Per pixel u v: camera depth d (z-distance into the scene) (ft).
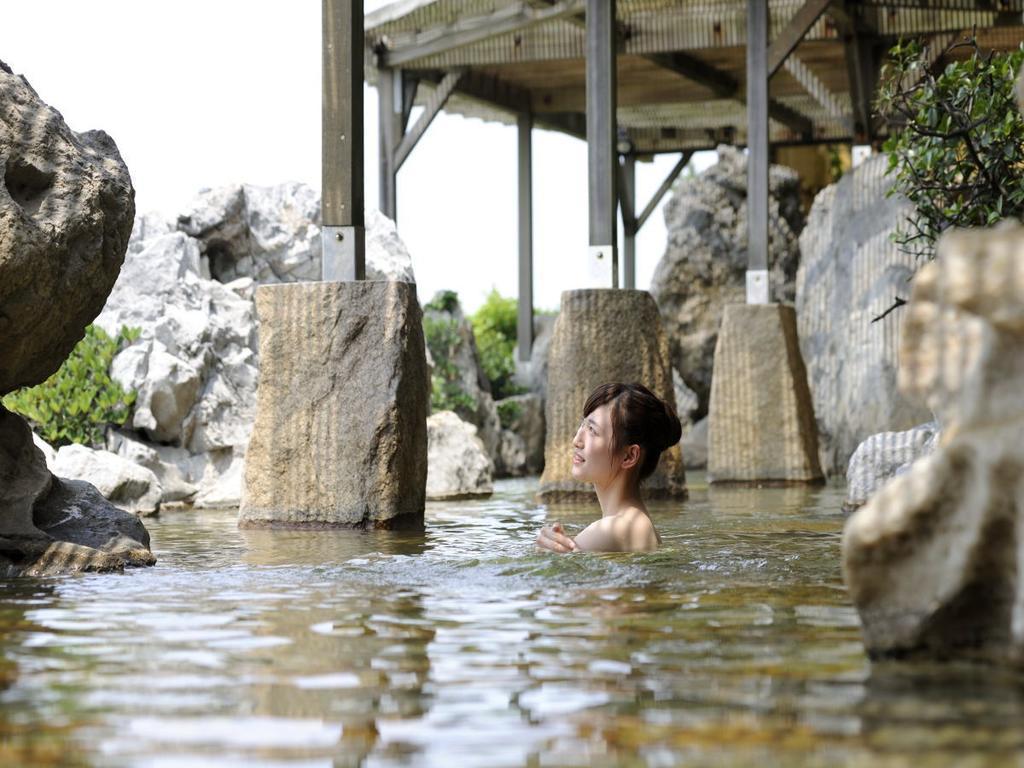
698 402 54.90
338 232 20.58
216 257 34.81
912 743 5.41
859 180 45.14
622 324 27.84
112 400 27.63
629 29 48.11
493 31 45.42
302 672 7.36
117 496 23.84
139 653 8.04
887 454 22.74
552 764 5.32
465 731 5.92
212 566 13.55
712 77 53.83
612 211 28.73
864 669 6.98
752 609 9.49
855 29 45.83
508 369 55.67
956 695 6.27
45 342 13.85
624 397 13.91
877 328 40.73
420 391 20.65
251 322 31.76
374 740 5.79
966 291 6.51
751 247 36.63
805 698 6.32
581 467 14.03
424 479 20.80
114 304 30.58
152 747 5.72
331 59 20.63
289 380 20.33
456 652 7.90
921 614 6.95
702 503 25.91
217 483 28.22
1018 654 6.65
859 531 7.09
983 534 6.69
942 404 6.90
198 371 29.40
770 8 45.37
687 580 11.27
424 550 15.43
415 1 45.55
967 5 42.86
